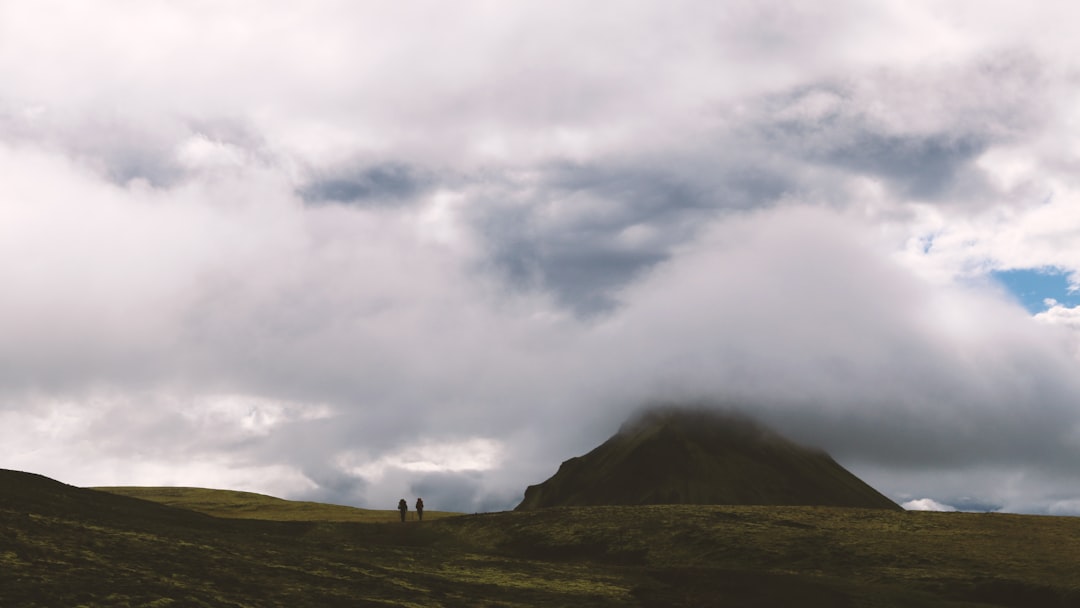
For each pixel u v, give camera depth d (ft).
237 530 242.37
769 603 176.65
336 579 167.53
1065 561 215.10
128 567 149.48
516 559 223.92
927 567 211.41
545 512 287.07
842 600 180.04
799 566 215.51
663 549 235.81
